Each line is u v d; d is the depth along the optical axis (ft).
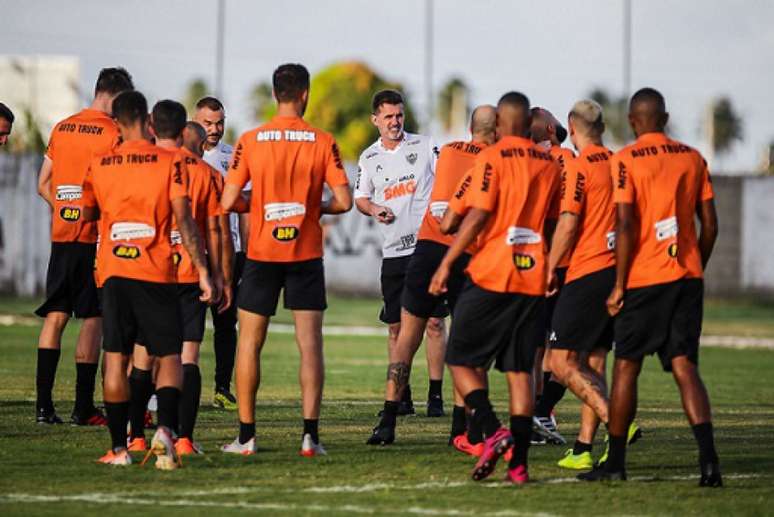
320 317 104.94
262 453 104.94
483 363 93.20
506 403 159.74
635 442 114.21
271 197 102.78
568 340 100.07
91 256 122.72
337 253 417.28
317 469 97.40
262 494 86.79
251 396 104.37
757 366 231.71
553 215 97.91
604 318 99.45
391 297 139.64
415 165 137.80
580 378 99.86
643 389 183.73
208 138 141.18
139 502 83.46
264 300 103.40
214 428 122.62
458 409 111.24
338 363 215.51
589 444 101.40
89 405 121.90
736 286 416.87
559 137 120.26
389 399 113.50
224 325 142.00
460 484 91.71
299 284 104.01
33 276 369.30
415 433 122.31
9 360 198.18
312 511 81.10
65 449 105.19
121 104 97.14
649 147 93.66
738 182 414.62
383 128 136.98
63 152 122.72
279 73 103.96
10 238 367.45
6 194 367.25
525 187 91.86
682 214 93.25
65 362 199.93
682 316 93.04
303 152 103.14
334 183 104.06
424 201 138.00
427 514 80.48
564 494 88.38
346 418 134.92
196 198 107.55
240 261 141.79
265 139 102.99
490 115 114.73
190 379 105.50
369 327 316.60
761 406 160.86
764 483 93.91
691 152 94.53
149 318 96.22
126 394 98.12
